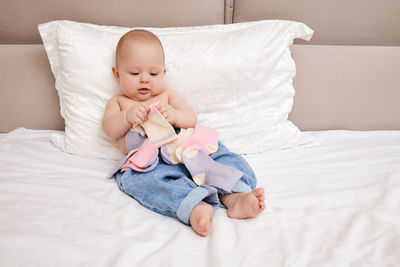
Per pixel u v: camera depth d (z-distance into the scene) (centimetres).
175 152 102
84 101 124
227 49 125
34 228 75
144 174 96
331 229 78
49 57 131
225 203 90
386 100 146
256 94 129
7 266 64
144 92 114
